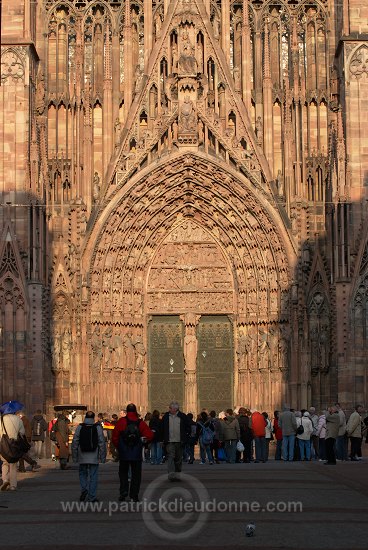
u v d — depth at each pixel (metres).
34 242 80.56
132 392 86.75
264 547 28.34
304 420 68.75
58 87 87.56
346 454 68.81
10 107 82.62
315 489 44.12
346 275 81.25
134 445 38.75
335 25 88.12
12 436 44.97
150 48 87.38
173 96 86.81
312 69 88.56
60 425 61.88
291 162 86.00
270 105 87.31
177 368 88.25
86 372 83.50
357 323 80.88
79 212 84.56
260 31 89.00
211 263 88.56
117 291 86.31
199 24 87.06
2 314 79.88
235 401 87.50
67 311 83.50
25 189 81.31
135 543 29.22
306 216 85.31
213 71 87.88
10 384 79.38
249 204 86.12
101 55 88.94
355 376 80.38
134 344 87.19
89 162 85.62
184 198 87.81
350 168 82.38
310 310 84.25
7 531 31.77
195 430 61.38
